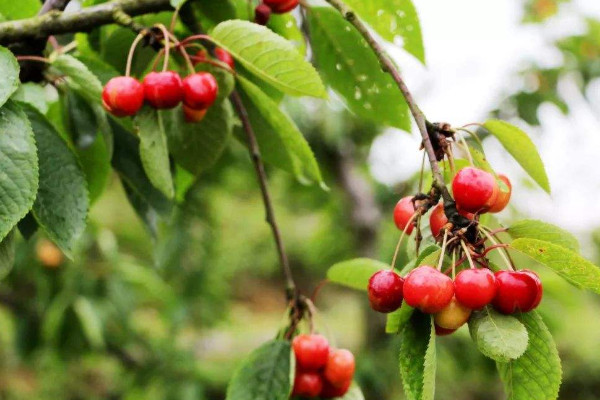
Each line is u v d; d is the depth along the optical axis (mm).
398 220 601
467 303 532
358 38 709
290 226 3377
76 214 598
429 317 549
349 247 1910
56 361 1412
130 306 1488
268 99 662
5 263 578
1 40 620
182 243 1620
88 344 1283
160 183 631
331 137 1683
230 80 661
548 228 553
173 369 1678
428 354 528
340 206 1828
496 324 535
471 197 547
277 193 1917
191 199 1564
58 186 599
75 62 614
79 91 660
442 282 532
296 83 624
